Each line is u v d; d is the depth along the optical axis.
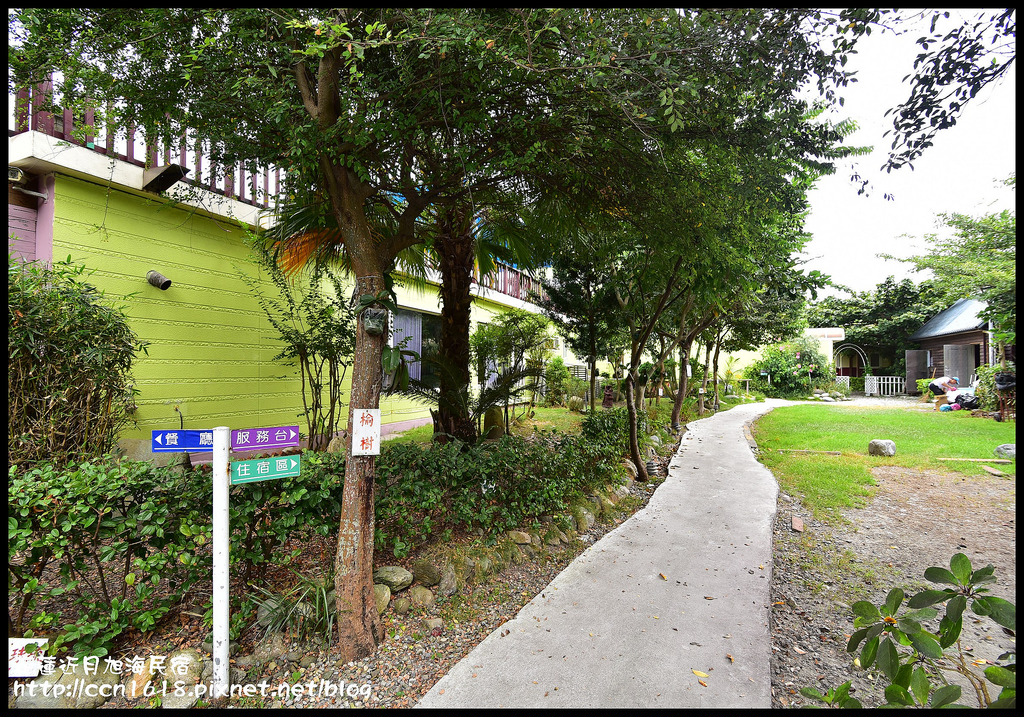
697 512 4.95
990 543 4.29
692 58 2.66
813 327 25.42
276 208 4.39
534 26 2.46
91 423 3.51
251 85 2.47
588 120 2.99
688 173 3.43
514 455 4.05
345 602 2.59
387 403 8.83
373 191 2.99
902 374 22.83
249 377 6.20
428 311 10.08
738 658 2.55
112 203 4.89
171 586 2.58
